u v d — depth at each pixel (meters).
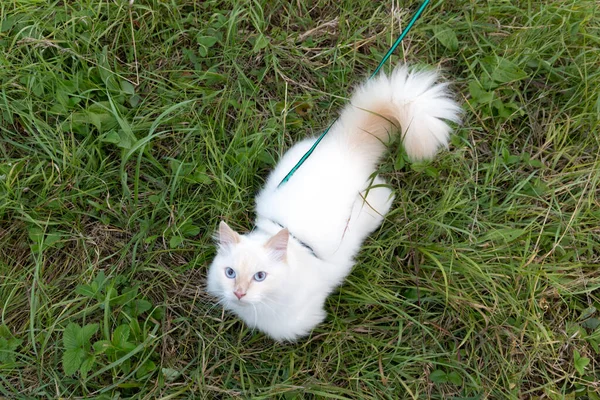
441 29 1.32
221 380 1.15
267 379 1.15
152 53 1.29
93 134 1.24
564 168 1.26
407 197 1.24
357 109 1.15
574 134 1.29
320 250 1.09
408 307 1.20
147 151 1.23
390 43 1.33
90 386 1.13
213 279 1.05
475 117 1.29
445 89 1.26
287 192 1.10
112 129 1.23
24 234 1.21
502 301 1.18
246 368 1.15
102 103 1.23
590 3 1.31
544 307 1.19
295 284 1.04
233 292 1.00
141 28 1.30
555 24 1.32
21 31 1.23
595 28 1.31
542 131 1.29
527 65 1.31
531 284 1.18
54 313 1.16
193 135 1.26
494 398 1.15
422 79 1.14
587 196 1.25
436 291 1.19
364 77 1.32
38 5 1.27
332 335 1.17
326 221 1.09
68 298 1.17
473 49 1.32
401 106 1.12
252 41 1.32
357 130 1.14
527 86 1.31
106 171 1.24
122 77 1.26
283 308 1.06
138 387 1.13
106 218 1.22
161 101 1.27
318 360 1.16
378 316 1.19
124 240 1.22
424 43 1.33
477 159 1.26
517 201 1.25
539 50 1.31
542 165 1.26
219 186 1.21
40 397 1.12
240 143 1.25
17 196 1.20
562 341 1.17
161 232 1.22
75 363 1.08
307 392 1.13
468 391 1.15
